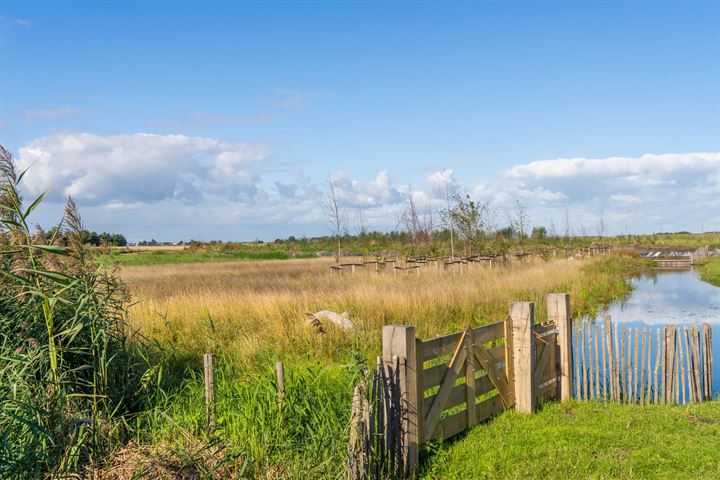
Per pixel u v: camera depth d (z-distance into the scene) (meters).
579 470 5.61
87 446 5.39
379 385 5.20
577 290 21.03
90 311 6.16
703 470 5.59
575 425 6.98
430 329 12.37
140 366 7.35
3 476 4.29
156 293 17.84
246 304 13.44
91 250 6.84
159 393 6.90
